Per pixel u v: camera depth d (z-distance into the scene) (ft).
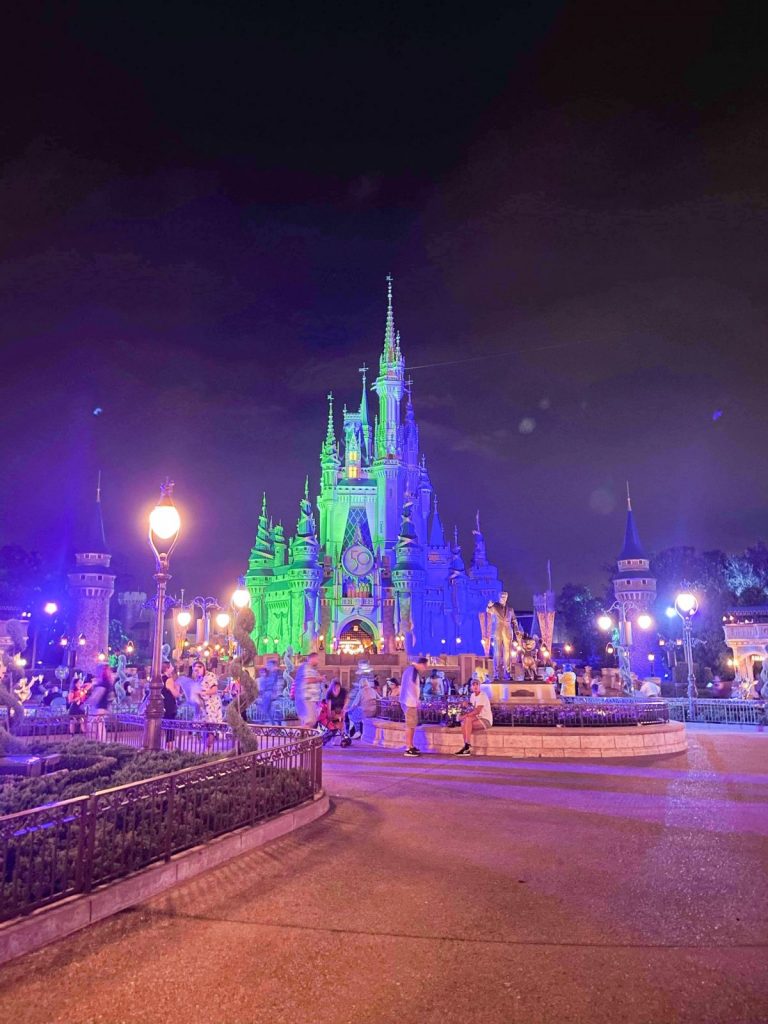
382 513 363.35
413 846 28.55
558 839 29.60
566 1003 15.38
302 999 15.74
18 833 19.60
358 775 46.78
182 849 25.25
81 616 254.06
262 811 30.19
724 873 24.64
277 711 87.66
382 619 340.80
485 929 19.61
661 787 42.06
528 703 66.90
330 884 23.68
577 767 50.34
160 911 21.21
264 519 375.45
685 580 254.88
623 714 60.54
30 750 40.01
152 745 41.98
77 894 20.62
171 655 135.03
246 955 18.06
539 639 84.58
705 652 230.48
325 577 351.67
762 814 34.35
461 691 81.20
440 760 54.39
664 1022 14.55
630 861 26.25
